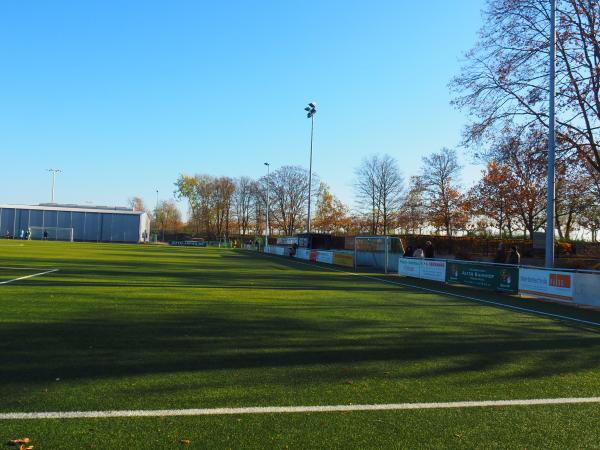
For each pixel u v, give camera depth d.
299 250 45.41
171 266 26.92
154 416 4.44
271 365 6.36
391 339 8.37
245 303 12.41
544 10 23.81
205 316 10.12
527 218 45.97
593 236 49.81
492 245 43.06
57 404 4.66
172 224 122.00
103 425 4.20
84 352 6.73
